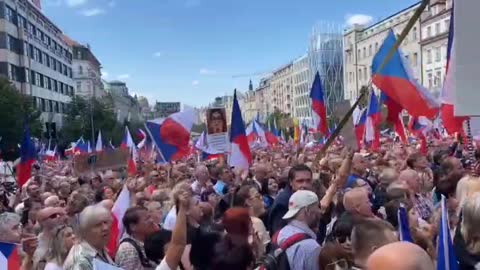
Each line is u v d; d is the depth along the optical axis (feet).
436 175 23.25
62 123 257.75
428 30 214.28
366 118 42.22
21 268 17.56
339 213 20.31
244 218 15.23
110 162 55.83
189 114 40.73
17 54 208.33
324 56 299.99
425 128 58.75
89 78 385.29
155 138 40.40
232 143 37.14
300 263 14.94
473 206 12.53
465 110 11.11
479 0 10.98
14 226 17.37
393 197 19.54
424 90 26.89
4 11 194.39
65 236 17.07
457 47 11.14
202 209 21.36
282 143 99.45
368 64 258.37
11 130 143.64
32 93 221.05
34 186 37.17
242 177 35.42
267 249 19.45
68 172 70.64
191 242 15.99
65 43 301.84
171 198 23.82
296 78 381.60
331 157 33.40
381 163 35.17
